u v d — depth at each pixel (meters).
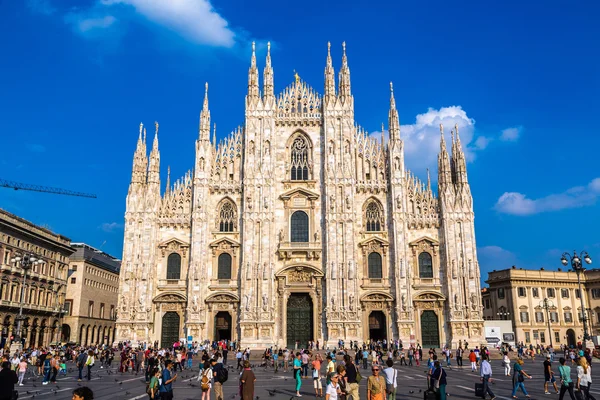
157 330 80.19
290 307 81.94
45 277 104.19
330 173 83.81
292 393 37.22
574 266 54.44
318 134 87.31
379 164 86.19
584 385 28.50
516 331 114.56
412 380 46.59
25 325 97.69
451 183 84.31
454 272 80.69
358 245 82.69
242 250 81.44
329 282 80.00
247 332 78.44
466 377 49.38
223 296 80.50
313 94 89.31
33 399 33.94
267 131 86.06
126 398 33.78
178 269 82.50
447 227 82.38
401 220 82.50
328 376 21.91
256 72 88.88
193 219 82.44
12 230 93.06
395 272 80.62
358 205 84.31
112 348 75.50
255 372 56.47
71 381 46.72
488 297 126.38
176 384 44.22
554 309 118.69
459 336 78.62
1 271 88.75
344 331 78.31
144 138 86.88
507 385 42.00
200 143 85.25
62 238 113.25
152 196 83.56
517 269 118.62
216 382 27.92
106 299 142.00
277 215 84.19
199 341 78.12
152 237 82.19
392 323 79.94
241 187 84.94
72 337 123.00
